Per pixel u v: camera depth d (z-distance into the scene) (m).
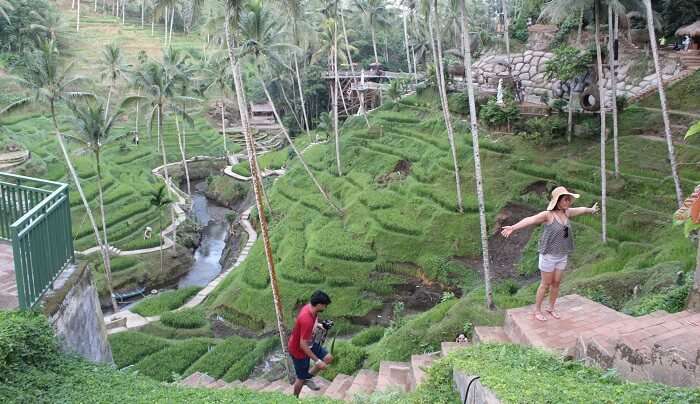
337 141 37.31
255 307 26.36
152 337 24.33
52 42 33.88
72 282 9.37
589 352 7.50
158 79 40.97
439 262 26.45
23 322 7.79
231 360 21.75
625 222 23.80
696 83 29.27
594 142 29.22
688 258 15.78
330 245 28.81
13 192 10.17
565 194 9.10
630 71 33.06
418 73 59.56
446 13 45.00
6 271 9.52
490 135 32.72
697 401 5.10
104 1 96.75
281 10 32.88
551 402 5.05
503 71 38.56
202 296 29.67
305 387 13.17
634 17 34.56
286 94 62.25
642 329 7.33
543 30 39.19
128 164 52.81
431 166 32.81
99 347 10.44
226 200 48.88
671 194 24.30
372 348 19.28
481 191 16.88
